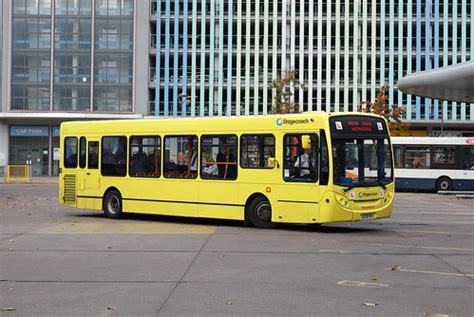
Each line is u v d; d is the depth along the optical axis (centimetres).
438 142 3600
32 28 6041
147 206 1797
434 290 835
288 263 1052
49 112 5981
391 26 6419
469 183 3528
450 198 3148
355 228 1647
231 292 820
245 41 6488
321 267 1012
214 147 1672
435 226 1709
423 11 6397
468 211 2286
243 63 6506
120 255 1138
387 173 1576
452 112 6325
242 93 6500
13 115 5916
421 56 6378
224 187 1645
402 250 1214
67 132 1998
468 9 6344
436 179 3581
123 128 1866
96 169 1923
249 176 1606
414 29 6425
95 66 6100
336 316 694
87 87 6081
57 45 6059
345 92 6444
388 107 5856
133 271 974
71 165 1986
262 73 6475
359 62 6475
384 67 6438
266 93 6462
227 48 6456
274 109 5444
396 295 804
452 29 6359
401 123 5856
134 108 6131
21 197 3045
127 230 1563
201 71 6444
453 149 3569
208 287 852
